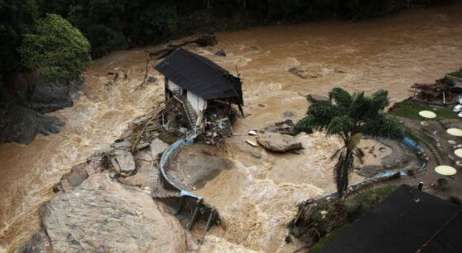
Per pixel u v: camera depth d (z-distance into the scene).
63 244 28.69
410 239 24.19
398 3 70.81
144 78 50.06
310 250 27.44
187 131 39.41
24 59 40.75
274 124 41.31
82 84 48.56
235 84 40.59
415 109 42.25
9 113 40.81
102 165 36.09
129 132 40.72
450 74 49.34
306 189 33.28
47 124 41.66
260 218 30.86
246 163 36.19
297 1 65.19
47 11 54.56
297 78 50.28
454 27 64.69
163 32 59.81
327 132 28.33
